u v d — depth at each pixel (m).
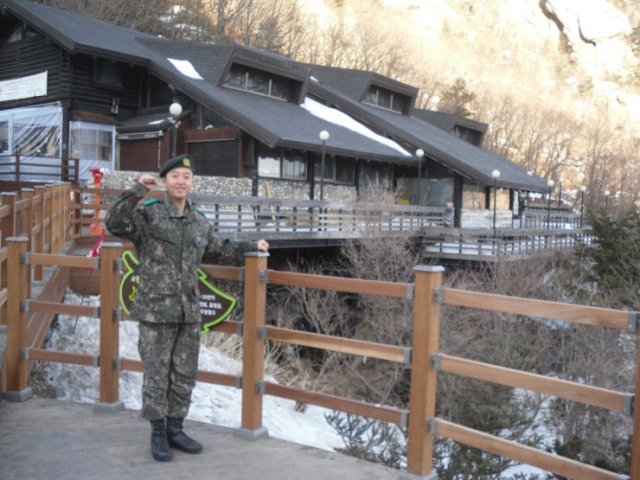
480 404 9.76
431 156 25.94
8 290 5.13
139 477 3.77
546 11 94.44
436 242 21.84
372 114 27.64
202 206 16.67
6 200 6.73
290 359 15.19
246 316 4.40
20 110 23.12
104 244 4.86
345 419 10.96
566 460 3.28
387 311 15.66
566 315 3.26
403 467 9.40
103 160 22.62
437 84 69.50
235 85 24.48
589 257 17.52
